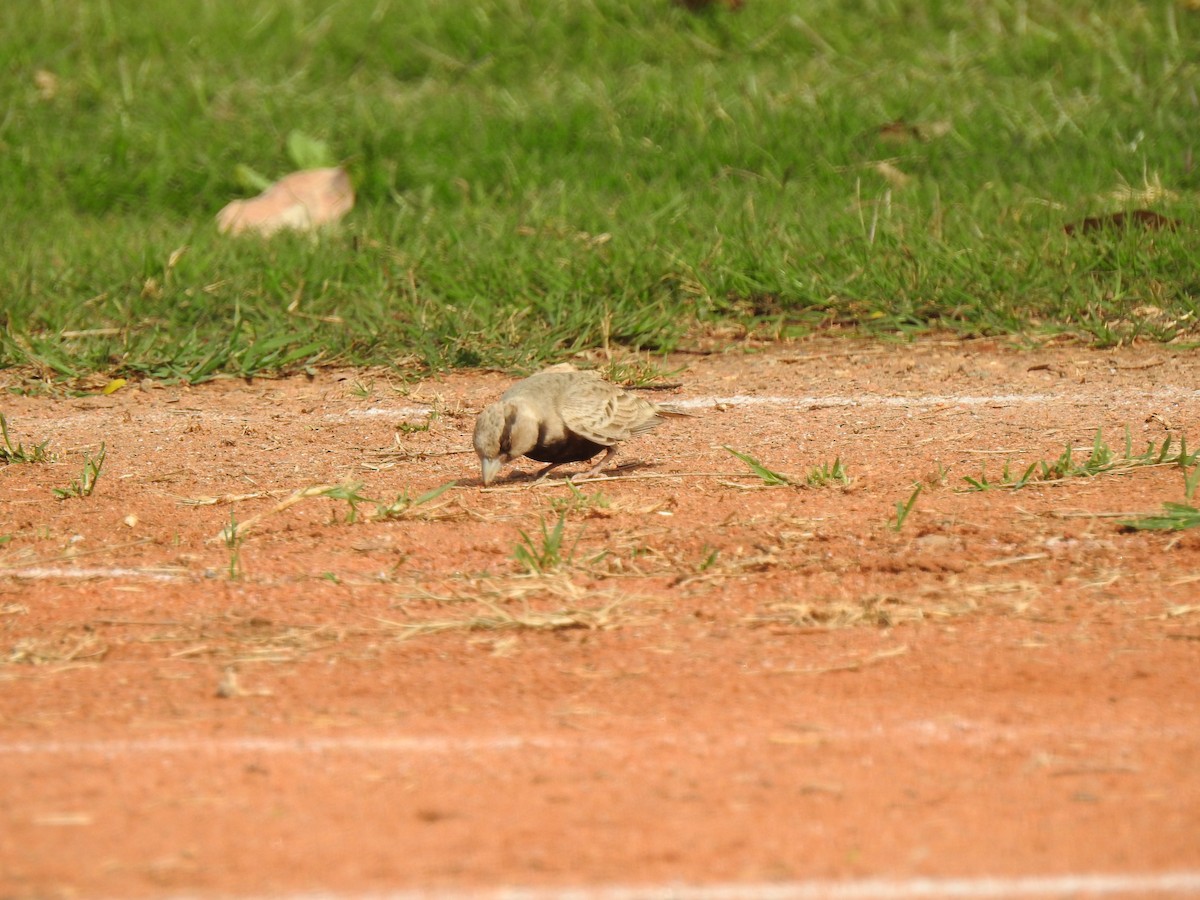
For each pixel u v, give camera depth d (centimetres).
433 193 5788
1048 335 4084
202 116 6550
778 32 7056
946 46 6875
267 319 4334
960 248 4591
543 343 4106
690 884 1354
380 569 2436
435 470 3080
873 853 1413
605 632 2138
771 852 1418
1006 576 2314
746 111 6234
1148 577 2280
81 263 4819
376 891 1352
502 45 7106
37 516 2775
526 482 2947
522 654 2056
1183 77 6294
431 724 1795
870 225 4862
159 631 2177
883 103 6225
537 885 1356
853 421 3372
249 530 2655
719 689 1898
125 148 6225
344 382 3928
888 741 1703
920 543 2466
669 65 6862
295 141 6041
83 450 3294
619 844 1439
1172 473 2812
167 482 3020
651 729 1759
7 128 6438
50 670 2031
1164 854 1399
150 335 4222
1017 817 1489
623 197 5525
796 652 2030
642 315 4225
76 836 1480
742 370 3956
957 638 2061
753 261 4566
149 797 1578
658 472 2989
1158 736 1692
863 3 7244
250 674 1998
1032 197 5162
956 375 3784
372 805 1550
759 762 1647
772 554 2452
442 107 6506
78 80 6875
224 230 5325
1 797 1580
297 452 3247
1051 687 1867
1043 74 6512
